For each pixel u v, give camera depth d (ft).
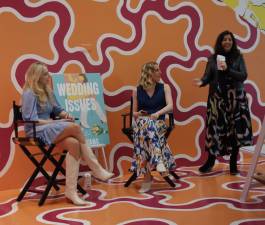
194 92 17.12
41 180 14.47
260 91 18.31
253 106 18.20
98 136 14.53
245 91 17.01
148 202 11.98
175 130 16.78
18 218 10.81
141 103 14.38
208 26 17.30
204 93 17.30
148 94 14.35
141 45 16.08
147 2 16.11
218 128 15.23
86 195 12.95
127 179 15.16
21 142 12.20
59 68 14.74
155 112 14.20
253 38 18.12
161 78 16.52
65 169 13.11
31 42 14.26
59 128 11.99
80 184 14.32
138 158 13.38
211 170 16.06
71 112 14.12
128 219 10.42
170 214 10.75
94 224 10.11
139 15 15.99
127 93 15.88
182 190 13.24
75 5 14.89
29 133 12.26
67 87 14.21
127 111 15.89
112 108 15.64
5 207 11.90
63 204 12.03
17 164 14.12
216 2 17.40
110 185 14.26
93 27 15.23
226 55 15.23
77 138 12.14
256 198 12.02
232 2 17.69
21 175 14.20
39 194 13.32
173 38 16.66
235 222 9.96
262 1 18.19
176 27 16.70
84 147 12.19
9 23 13.91
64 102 14.03
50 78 13.97
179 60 16.83
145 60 16.19
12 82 14.02
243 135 15.14
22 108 12.32
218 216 10.46
